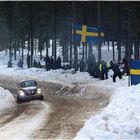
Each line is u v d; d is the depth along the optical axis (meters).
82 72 52.31
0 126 19.58
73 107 27.64
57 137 15.91
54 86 45.81
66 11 68.06
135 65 28.77
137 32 54.22
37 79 52.16
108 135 13.62
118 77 41.56
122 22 72.06
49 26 72.88
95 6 72.44
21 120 21.47
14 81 55.38
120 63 56.91
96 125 15.26
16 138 15.95
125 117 15.99
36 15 71.56
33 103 31.62
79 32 49.03
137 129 13.70
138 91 23.77
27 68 65.44
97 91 35.41
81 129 16.27
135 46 58.50
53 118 21.80
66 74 52.03
